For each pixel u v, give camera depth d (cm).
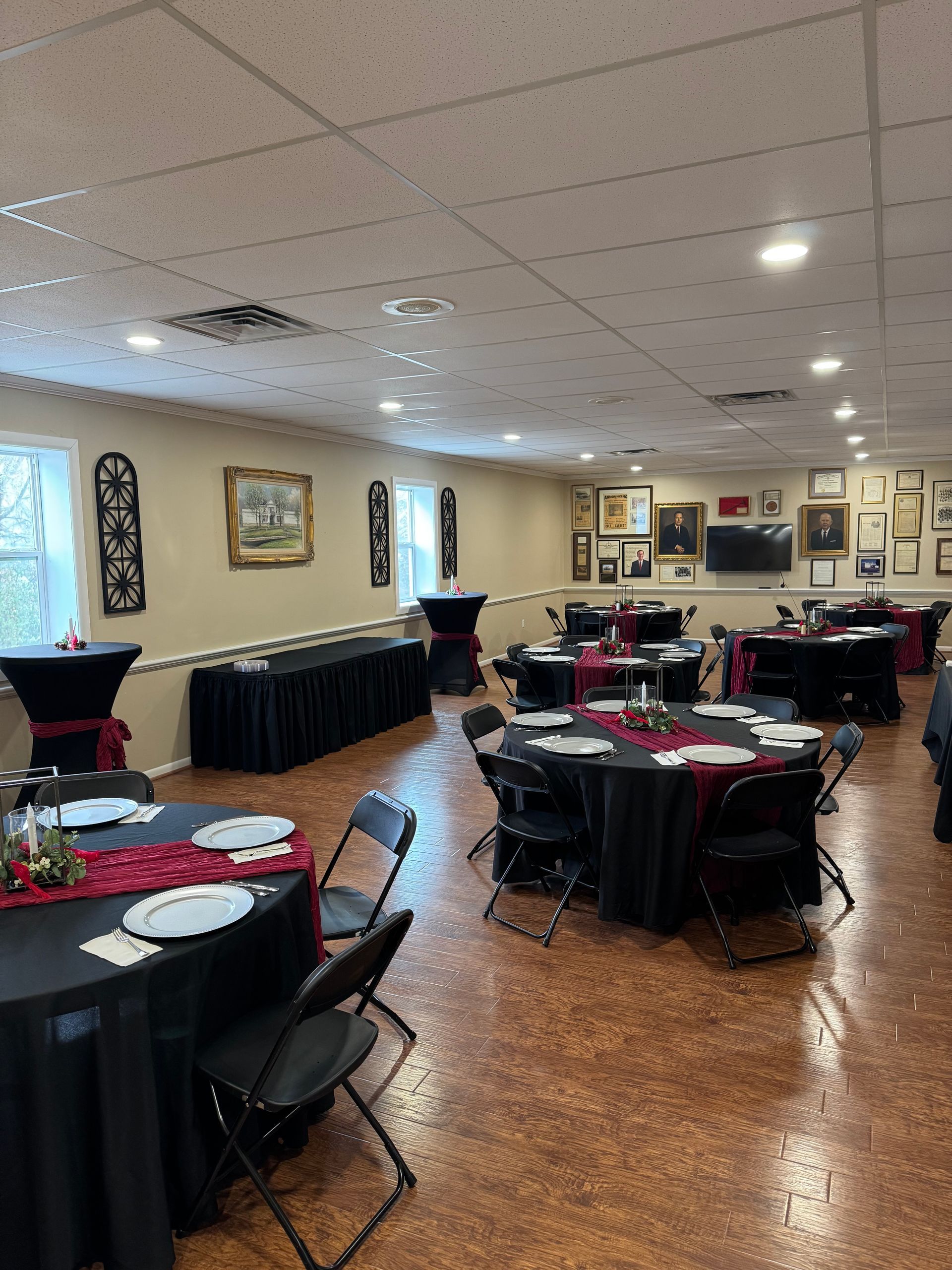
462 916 346
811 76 164
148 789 302
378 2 137
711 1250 182
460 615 849
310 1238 188
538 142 191
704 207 231
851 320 360
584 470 1138
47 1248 164
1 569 469
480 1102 232
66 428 485
